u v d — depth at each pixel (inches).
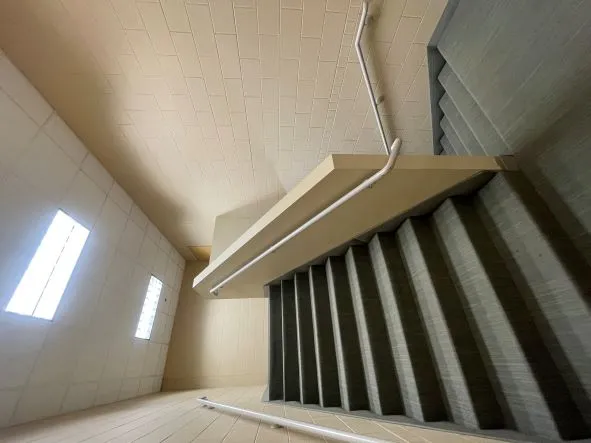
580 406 43.7
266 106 96.5
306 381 97.5
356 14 75.7
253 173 126.1
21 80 81.0
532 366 48.1
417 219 79.3
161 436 55.2
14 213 77.6
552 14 51.1
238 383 182.5
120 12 72.0
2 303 73.4
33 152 84.5
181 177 127.5
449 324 62.6
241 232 153.2
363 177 66.0
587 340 43.4
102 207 116.9
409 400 66.9
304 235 90.2
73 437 58.2
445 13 75.9
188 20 74.4
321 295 105.3
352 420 65.8
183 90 90.6
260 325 202.5
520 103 57.8
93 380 109.0
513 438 45.0
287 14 74.7
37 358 83.7
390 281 78.9
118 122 99.7
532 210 53.9
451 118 84.2
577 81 47.6
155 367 167.2
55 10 70.8
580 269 46.3
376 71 87.9
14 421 74.2
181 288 205.9
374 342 78.7
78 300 102.2
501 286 56.4
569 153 49.2
